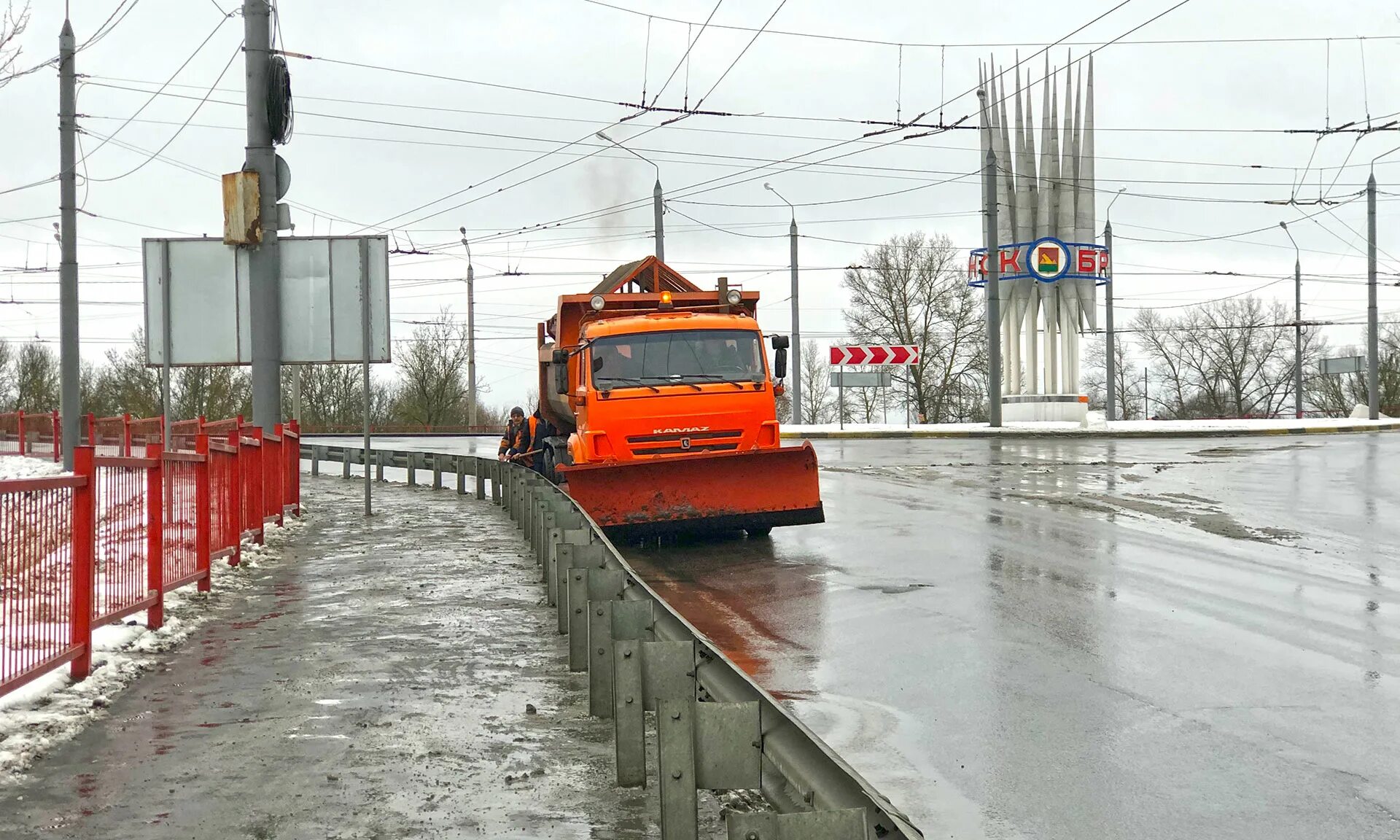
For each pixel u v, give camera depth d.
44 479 7.11
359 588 11.70
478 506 20.83
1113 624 9.86
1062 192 46.91
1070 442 37.16
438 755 6.18
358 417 73.69
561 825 5.16
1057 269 46.25
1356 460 27.47
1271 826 5.39
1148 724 7.02
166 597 11.02
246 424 17.75
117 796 5.55
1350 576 12.06
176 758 6.13
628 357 15.94
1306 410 96.94
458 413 70.25
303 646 8.98
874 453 33.22
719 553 14.67
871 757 6.47
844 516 18.11
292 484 18.80
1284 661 8.53
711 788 4.42
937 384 71.44
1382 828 5.36
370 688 7.65
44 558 7.18
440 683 7.79
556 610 10.52
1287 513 17.25
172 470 10.08
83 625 7.75
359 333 18.09
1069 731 6.89
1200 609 10.45
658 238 39.91
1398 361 82.56
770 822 3.40
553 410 20.53
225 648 8.94
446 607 10.62
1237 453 30.41
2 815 5.27
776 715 4.36
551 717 6.95
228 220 17.52
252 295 17.70
